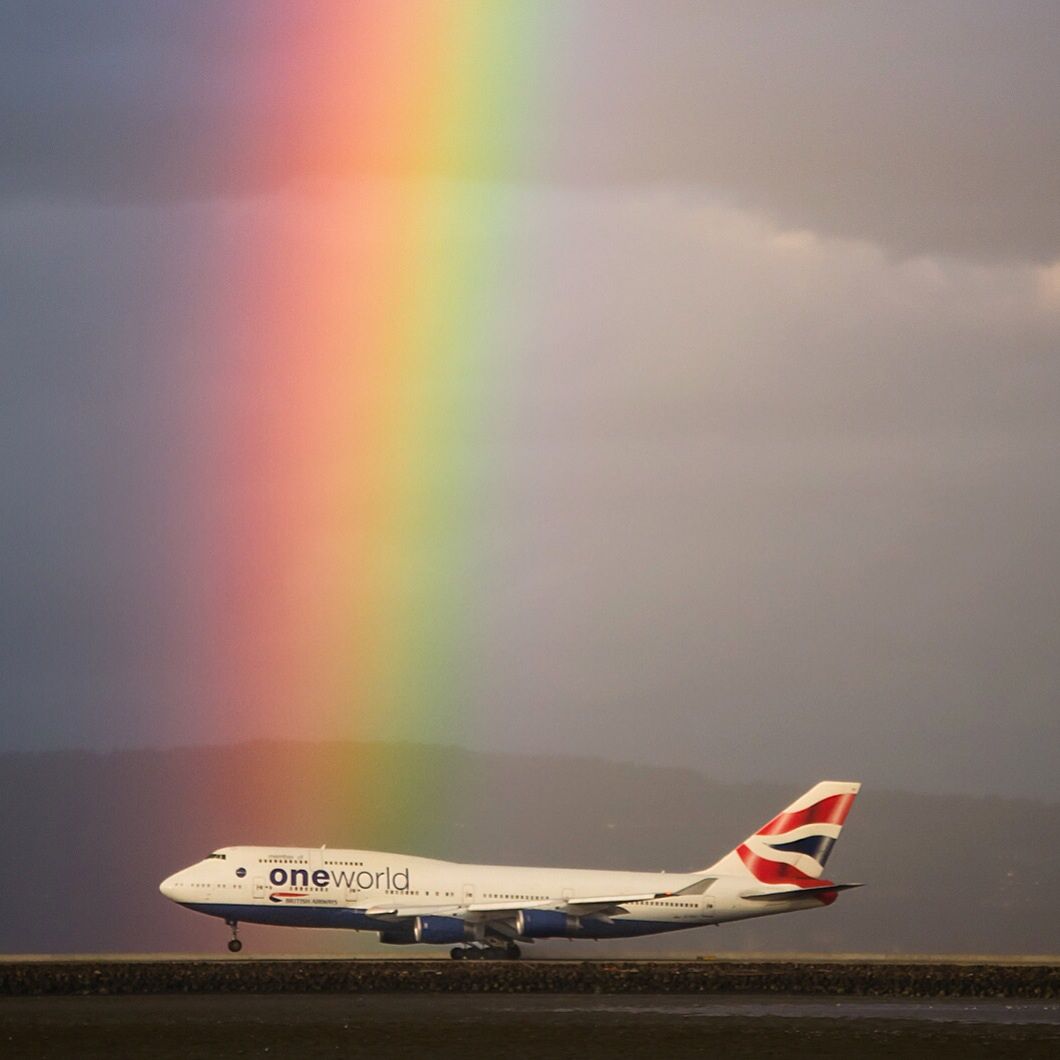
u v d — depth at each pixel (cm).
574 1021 19788
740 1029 19462
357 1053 17450
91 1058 17125
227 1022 19238
